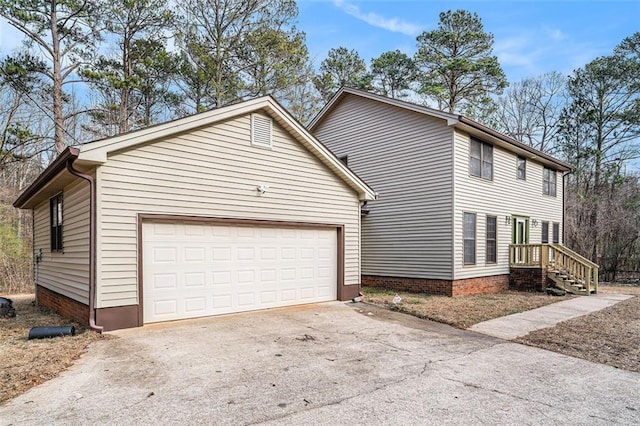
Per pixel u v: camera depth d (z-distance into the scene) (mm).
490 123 27938
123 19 17094
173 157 7523
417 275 12641
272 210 9016
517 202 15227
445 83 25266
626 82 23422
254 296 8742
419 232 12672
